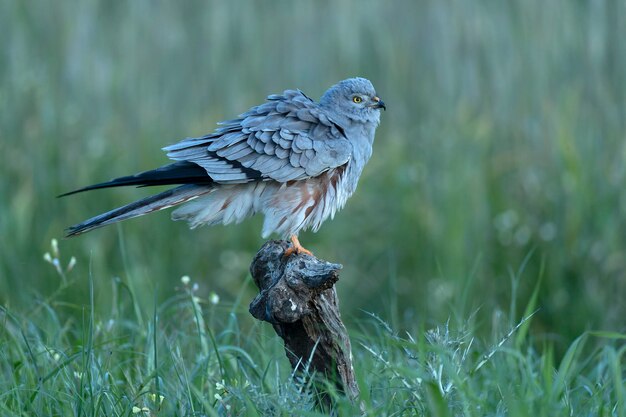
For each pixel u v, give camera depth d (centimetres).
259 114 867
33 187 1295
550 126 1324
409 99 1448
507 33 1398
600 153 1288
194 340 857
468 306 1172
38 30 1442
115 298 898
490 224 1273
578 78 1359
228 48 1494
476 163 1310
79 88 1425
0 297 1156
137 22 1484
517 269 1236
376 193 1368
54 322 885
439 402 566
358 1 1497
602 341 1113
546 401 601
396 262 1291
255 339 867
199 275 1288
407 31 1472
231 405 667
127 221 1284
